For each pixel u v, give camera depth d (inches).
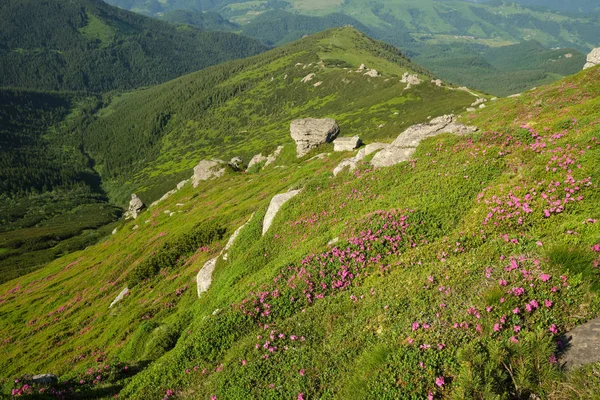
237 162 4596.5
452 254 556.1
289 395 432.5
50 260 7381.9
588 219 448.1
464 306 401.7
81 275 2748.5
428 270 520.4
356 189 1045.8
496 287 386.0
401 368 352.5
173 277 1566.2
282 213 1117.1
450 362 337.1
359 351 439.2
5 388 657.0
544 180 601.3
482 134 959.6
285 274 732.0
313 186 1207.6
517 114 1680.6
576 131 792.3
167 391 597.3
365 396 349.1
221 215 2160.4
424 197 773.9
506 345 315.6
